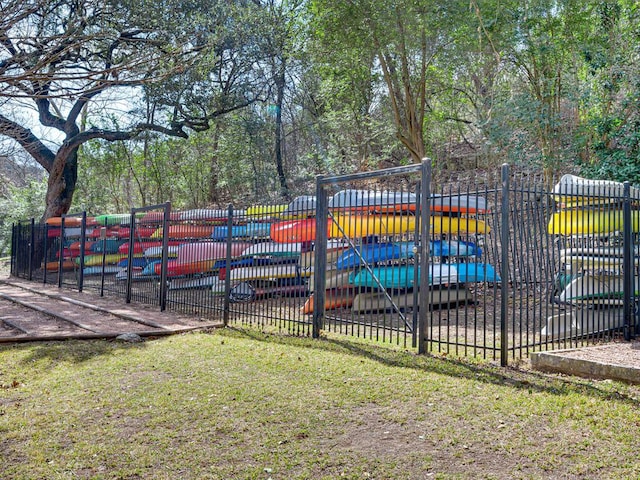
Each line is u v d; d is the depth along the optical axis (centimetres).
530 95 1505
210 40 1595
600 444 381
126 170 3394
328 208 807
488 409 455
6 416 455
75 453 378
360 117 2498
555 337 748
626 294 736
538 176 1574
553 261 699
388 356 648
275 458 370
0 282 1827
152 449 386
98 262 1502
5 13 752
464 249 1075
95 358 673
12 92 841
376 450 382
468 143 2348
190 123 2328
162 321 939
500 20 1531
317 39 1952
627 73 1291
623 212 752
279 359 643
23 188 3114
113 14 1277
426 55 1898
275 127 2738
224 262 1048
